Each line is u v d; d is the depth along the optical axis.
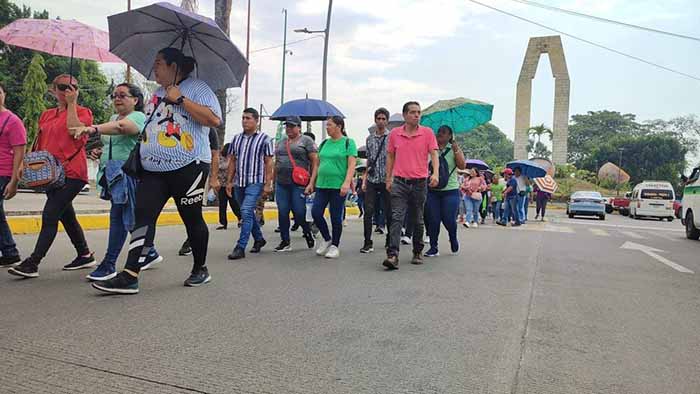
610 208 38.66
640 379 3.06
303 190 7.59
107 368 2.95
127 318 3.90
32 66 26.27
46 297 4.42
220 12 14.23
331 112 10.71
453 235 7.88
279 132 12.60
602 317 4.42
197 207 4.85
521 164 16.17
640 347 3.64
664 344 3.73
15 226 8.23
